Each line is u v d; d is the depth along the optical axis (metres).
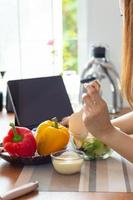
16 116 1.32
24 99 1.35
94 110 0.99
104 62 1.79
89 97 1.00
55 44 1.99
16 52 1.96
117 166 1.04
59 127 1.11
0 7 1.92
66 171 0.97
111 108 1.72
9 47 1.95
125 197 0.84
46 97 1.42
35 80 1.41
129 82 1.08
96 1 1.80
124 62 1.07
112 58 1.84
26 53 1.96
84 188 0.89
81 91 1.60
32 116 1.36
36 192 0.87
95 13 1.81
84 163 1.06
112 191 0.87
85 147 1.08
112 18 1.81
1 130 1.41
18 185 0.91
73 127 1.12
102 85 1.78
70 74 1.95
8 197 0.82
